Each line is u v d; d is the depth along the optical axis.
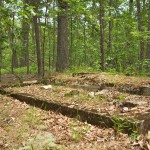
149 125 4.83
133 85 7.48
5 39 12.10
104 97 6.66
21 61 26.23
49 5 9.56
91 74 9.73
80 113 5.49
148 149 3.95
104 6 12.43
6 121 5.37
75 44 20.09
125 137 4.48
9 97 7.36
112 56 14.06
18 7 6.27
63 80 9.10
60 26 13.80
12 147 4.14
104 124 5.02
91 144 4.25
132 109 5.43
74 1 8.47
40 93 7.34
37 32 12.19
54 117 5.59
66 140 4.42
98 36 18.59
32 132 4.74
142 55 13.12
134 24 15.20
